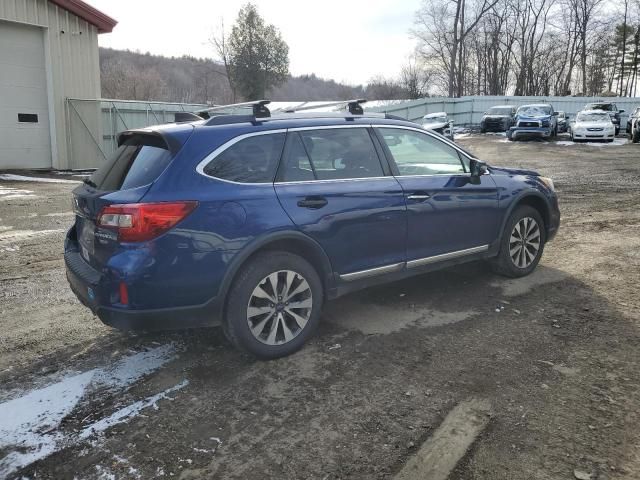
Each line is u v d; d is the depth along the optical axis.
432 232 4.45
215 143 3.48
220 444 2.74
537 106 28.23
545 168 16.11
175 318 3.30
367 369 3.50
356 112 4.36
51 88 16.52
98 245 3.32
